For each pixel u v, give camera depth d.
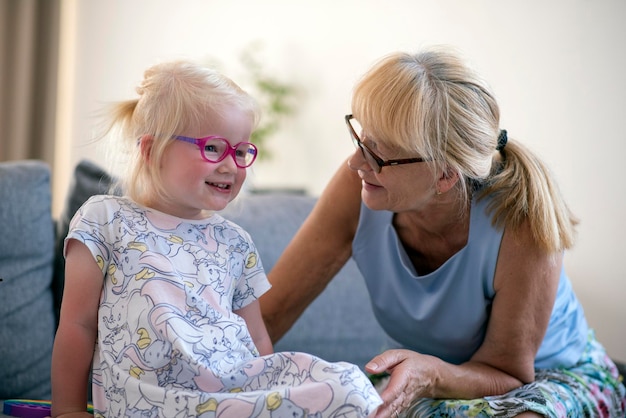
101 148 1.49
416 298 1.62
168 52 4.64
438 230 1.57
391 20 3.76
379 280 1.67
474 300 1.56
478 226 1.53
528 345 1.56
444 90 1.38
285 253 1.75
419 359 1.42
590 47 2.84
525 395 1.50
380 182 1.43
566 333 1.72
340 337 2.20
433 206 1.52
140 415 1.19
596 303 2.86
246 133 1.36
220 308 1.30
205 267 1.32
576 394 1.59
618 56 2.74
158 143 1.31
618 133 2.74
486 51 3.26
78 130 4.68
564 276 1.77
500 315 1.54
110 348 1.23
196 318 1.26
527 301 1.52
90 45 4.67
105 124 1.42
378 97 1.36
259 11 4.43
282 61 4.35
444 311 1.59
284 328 1.76
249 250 1.42
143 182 1.34
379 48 3.82
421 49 1.47
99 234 1.28
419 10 3.60
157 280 1.25
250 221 2.21
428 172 1.41
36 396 1.84
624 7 2.72
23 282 1.88
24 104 4.27
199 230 1.36
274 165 4.51
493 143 1.44
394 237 1.62
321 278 1.75
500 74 3.20
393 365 1.40
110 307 1.25
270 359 1.26
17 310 1.85
